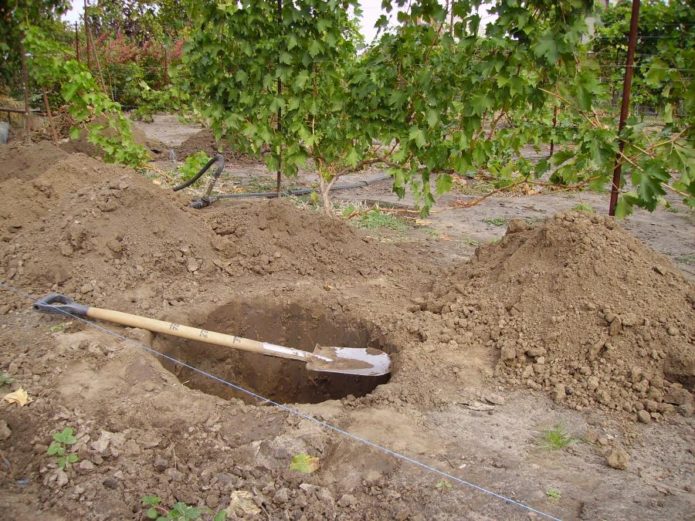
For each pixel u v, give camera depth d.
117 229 5.20
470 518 2.56
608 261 4.22
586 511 2.60
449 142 6.12
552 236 4.55
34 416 3.17
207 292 4.96
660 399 3.44
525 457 2.98
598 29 10.63
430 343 4.13
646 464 2.95
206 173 10.36
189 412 3.24
